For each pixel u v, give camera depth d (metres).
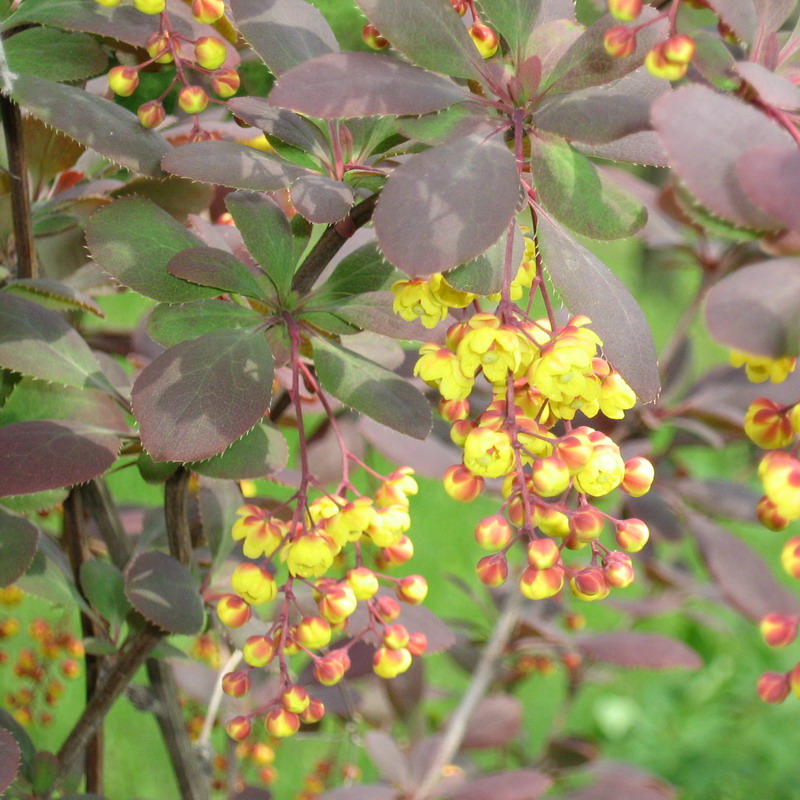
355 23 0.46
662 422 0.61
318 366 0.40
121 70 0.40
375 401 0.40
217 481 0.46
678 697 1.06
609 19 0.37
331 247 0.41
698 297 0.62
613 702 1.03
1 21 0.42
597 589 0.37
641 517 0.59
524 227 0.39
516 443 0.36
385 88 0.37
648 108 0.36
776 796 0.94
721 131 0.33
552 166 0.37
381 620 0.40
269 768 0.67
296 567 0.39
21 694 0.65
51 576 0.45
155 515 0.48
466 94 0.37
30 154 0.46
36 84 0.40
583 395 0.36
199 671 0.55
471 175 0.36
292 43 0.40
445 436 0.53
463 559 1.07
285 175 0.39
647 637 0.60
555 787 0.81
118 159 0.40
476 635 0.71
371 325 0.41
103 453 0.41
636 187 0.62
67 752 0.45
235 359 0.39
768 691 0.35
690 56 0.35
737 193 0.33
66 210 0.46
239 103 0.40
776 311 0.33
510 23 0.38
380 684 0.59
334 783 0.71
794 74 0.36
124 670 0.44
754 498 0.61
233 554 0.46
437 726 0.78
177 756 0.47
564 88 0.37
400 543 0.40
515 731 0.60
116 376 0.48
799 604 0.57
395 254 0.35
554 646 0.63
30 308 0.42
